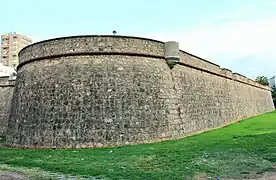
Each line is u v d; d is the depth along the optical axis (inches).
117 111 762.2
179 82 931.3
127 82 794.2
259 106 2039.9
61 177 444.8
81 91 772.6
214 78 1263.5
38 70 845.2
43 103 799.1
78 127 743.7
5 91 1191.6
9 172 487.5
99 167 501.0
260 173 454.0
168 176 435.8
